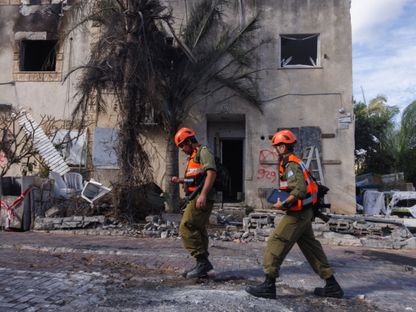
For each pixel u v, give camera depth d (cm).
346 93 1386
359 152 2122
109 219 972
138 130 1073
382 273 613
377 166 2072
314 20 1410
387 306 423
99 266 564
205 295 417
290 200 416
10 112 1446
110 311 369
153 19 1106
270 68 1413
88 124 1343
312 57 1526
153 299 407
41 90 1480
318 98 1395
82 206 1002
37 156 1380
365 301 439
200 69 1220
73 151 1423
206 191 462
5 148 1272
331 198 1361
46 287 432
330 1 1409
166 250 702
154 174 1385
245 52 1295
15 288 425
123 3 1051
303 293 459
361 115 2138
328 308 408
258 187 1391
